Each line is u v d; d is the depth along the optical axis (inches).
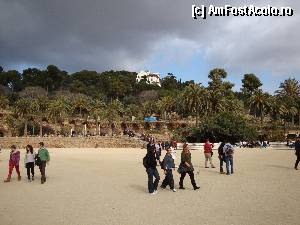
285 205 555.8
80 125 5285.4
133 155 2036.2
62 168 1254.3
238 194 661.9
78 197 660.7
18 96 7568.9
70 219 488.1
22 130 4830.2
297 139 1097.4
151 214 511.5
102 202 608.7
